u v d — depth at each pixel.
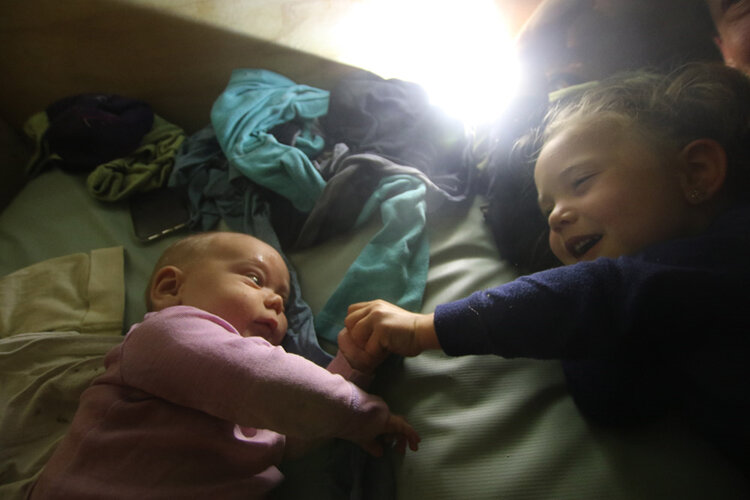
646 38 1.03
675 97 0.76
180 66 1.30
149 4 1.19
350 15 1.26
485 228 0.98
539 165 0.74
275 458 0.66
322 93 1.24
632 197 0.65
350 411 0.62
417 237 0.93
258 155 1.03
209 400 0.59
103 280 0.94
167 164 1.16
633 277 0.57
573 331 0.59
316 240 0.99
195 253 0.79
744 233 0.59
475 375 0.75
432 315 0.67
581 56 1.07
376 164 1.01
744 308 0.55
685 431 0.66
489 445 0.68
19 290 0.92
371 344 0.69
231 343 0.62
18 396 0.73
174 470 0.58
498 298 0.62
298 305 0.86
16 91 1.31
